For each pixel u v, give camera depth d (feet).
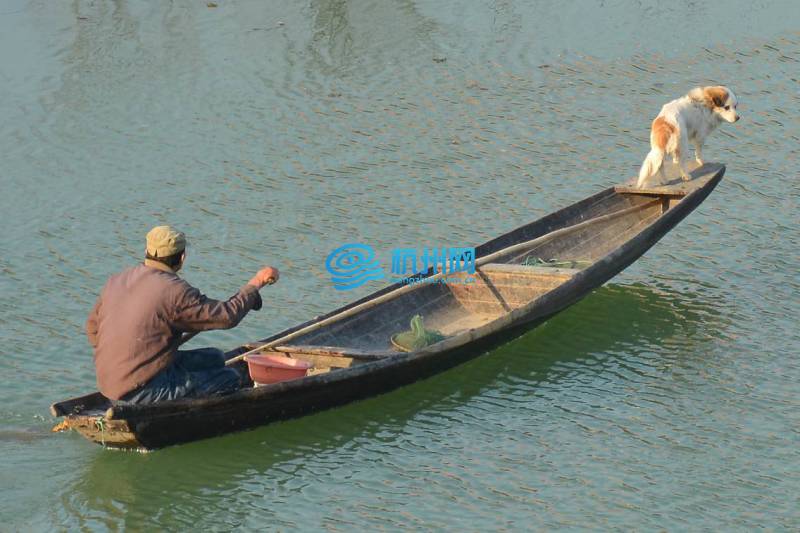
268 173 148.66
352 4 204.03
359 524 83.87
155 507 85.35
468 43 187.32
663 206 129.08
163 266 86.79
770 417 98.89
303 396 93.04
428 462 92.17
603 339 113.39
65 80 173.99
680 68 178.19
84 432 86.94
